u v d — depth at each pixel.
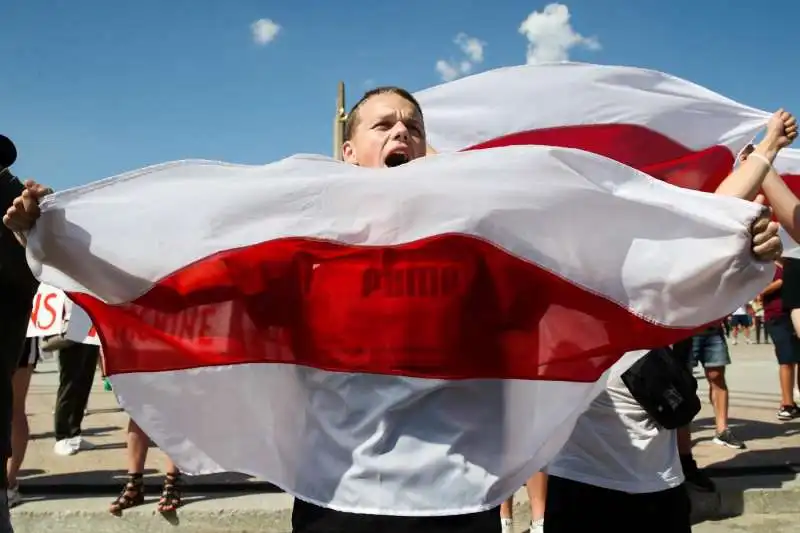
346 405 1.83
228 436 1.96
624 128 3.10
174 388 1.96
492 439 1.84
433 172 1.86
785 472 5.22
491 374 1.88
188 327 1.94
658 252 1.85
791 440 6.21
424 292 1.89
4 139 2.56
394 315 1.88
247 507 4.47
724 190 2.20
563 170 1.84
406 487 1.75
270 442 1.95
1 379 2.38
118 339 1.93
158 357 1.94
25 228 1.80
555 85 3.12
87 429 7.26
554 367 1.90
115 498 4.64
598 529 2.50
